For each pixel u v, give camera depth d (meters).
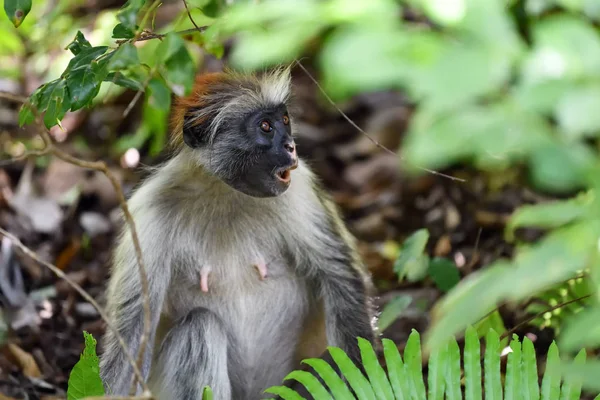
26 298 10.36
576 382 5.38
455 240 10.94
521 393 5.59
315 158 13.20
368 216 12.28
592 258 3.12
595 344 3.58
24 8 6.52
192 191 7.77
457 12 2.90
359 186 12.82
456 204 11.55
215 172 7.65
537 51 2.87
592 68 2.82
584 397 7.23
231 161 7.62
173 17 12.95
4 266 10.61
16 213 12.01
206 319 7.63
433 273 8.73
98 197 12.45
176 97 8.13
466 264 10.36
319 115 14.00
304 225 7.92
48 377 9.07
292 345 8.19
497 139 2.79
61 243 11.73
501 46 2.84
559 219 3.32
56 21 14.15
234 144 7.61
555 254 3.06
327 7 2.99
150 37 6.59
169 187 7.82
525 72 2.84
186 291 7.94
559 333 7.39
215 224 7.81
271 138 7.62
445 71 2.73
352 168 13.04
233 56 3.61
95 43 13.21
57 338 9.77
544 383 5.59
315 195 8.20
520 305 8.46
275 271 7.98
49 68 13.93
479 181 11.62
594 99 2.74
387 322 8.12
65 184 12.49
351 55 2.77
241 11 3.33
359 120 13.86
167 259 7.76
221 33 5.21
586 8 3.03
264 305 7.98
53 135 13.66
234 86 7.81
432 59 2.77
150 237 7.67
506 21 2.90
